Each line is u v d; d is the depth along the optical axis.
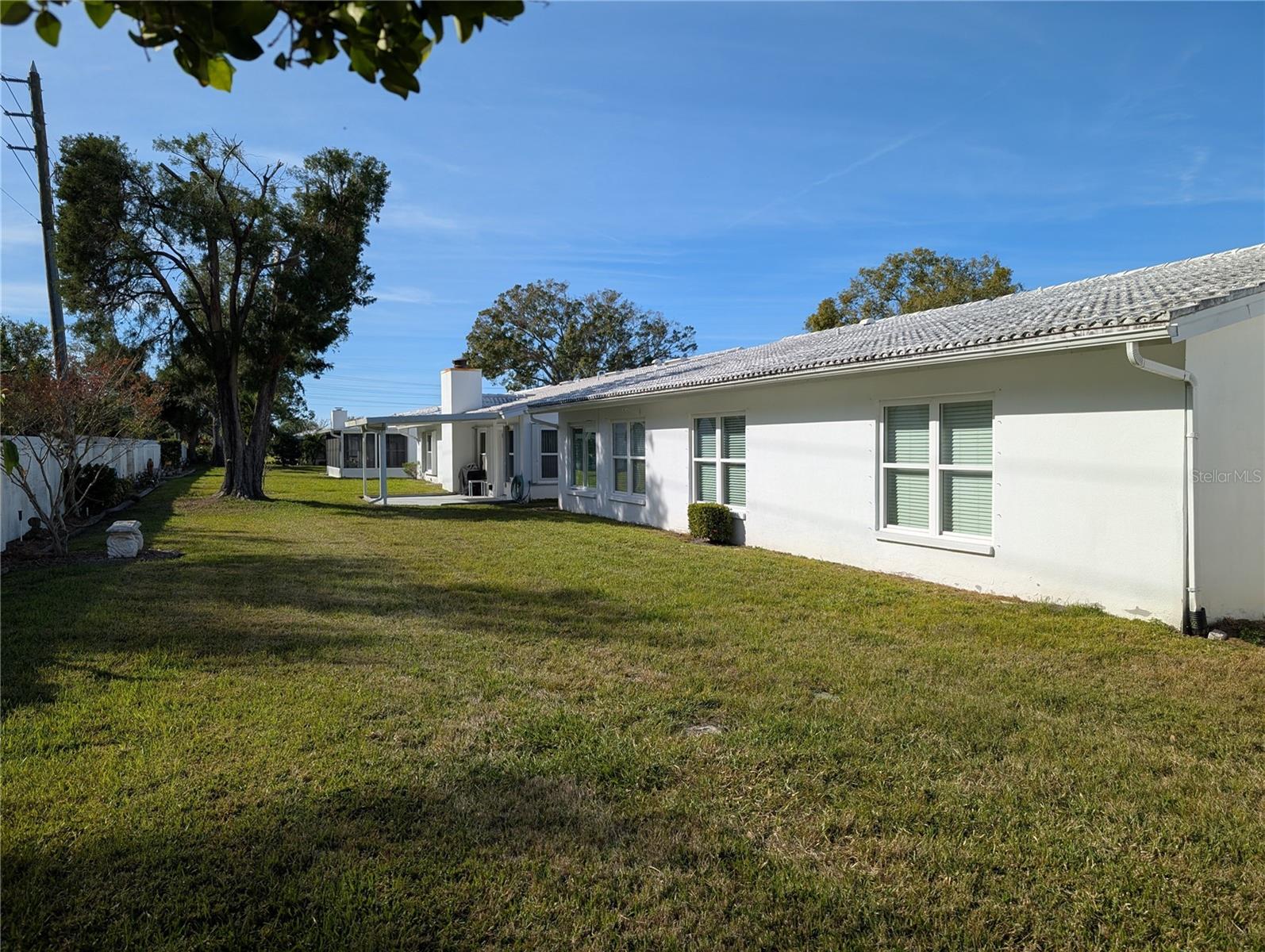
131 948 2.37
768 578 8.67
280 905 2.58
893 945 2.43
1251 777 3.54
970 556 8.08
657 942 2.45
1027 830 3.08
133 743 3.81
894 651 5.63
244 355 19.58
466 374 24.09
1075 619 6.56
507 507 18.75
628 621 6.52
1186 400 6.15
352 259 18.42
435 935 2.46
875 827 3.12
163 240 17.17
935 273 33.38
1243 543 6.53
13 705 4.29
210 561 9.63
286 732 3.96
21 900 2.56
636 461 15.15
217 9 1.17
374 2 1.18
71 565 9.19
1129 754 3.79
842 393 9.77
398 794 3.33
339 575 8.66
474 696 4.57
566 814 3.18
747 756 3.73
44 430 10.55
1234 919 2.54
